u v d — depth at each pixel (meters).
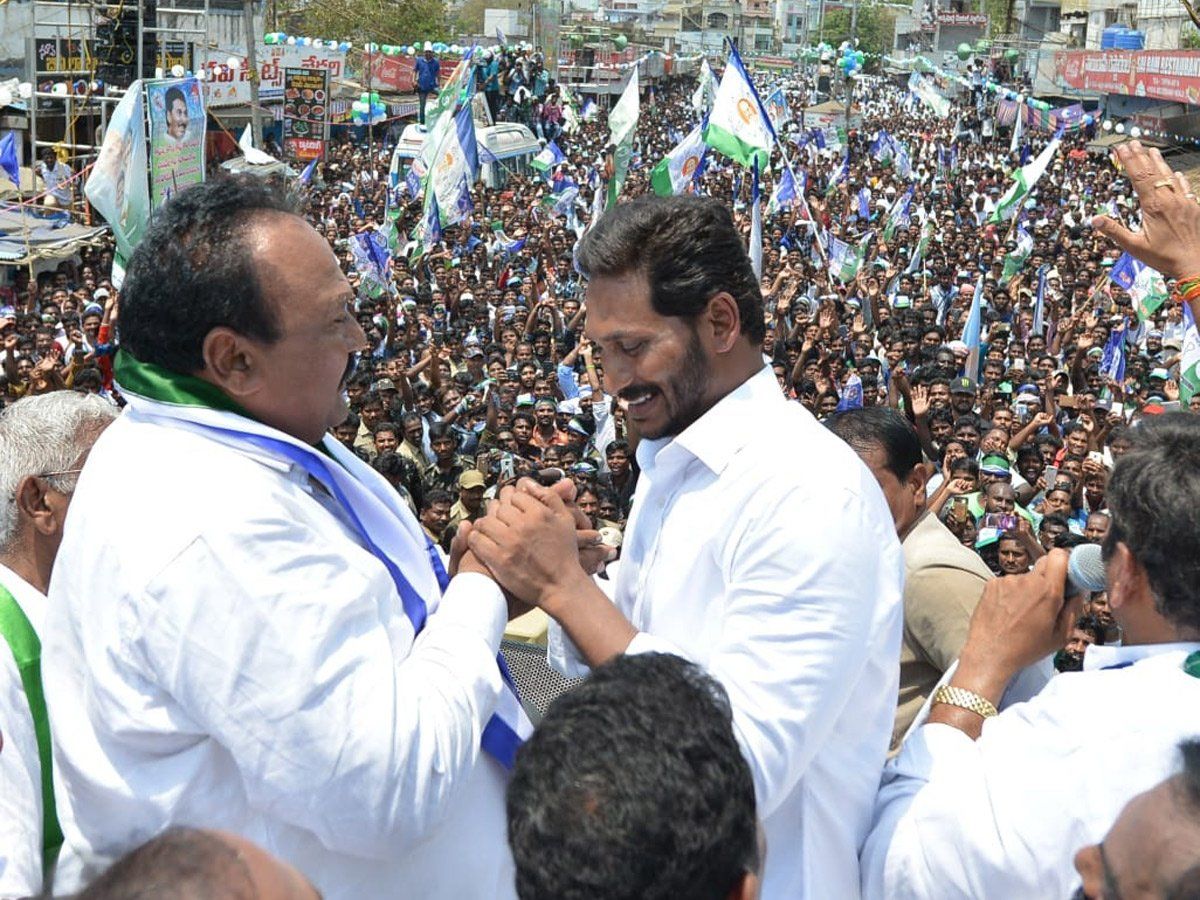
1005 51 56.75
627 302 2.12
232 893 1.19
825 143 45.06
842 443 2.16
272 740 1.79
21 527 2.65
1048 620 2.33
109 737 1.92
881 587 2.08
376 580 2.02
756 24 98.19
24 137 27.48
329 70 36.06
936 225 26.33
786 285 17.91
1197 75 37.19
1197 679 1.85
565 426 10.89
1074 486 8.80
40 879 2.23
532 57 45.16
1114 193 33.47
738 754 1.46
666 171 16.53
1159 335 15.73
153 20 26.34
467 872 2.09
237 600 1.80
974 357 13.54
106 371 10.77
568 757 1.42
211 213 2.00
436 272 21.44
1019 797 1.88
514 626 3.16
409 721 1.85
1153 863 1.43
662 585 2.20
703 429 2.14
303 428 2.11
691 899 1.37
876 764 2.21
